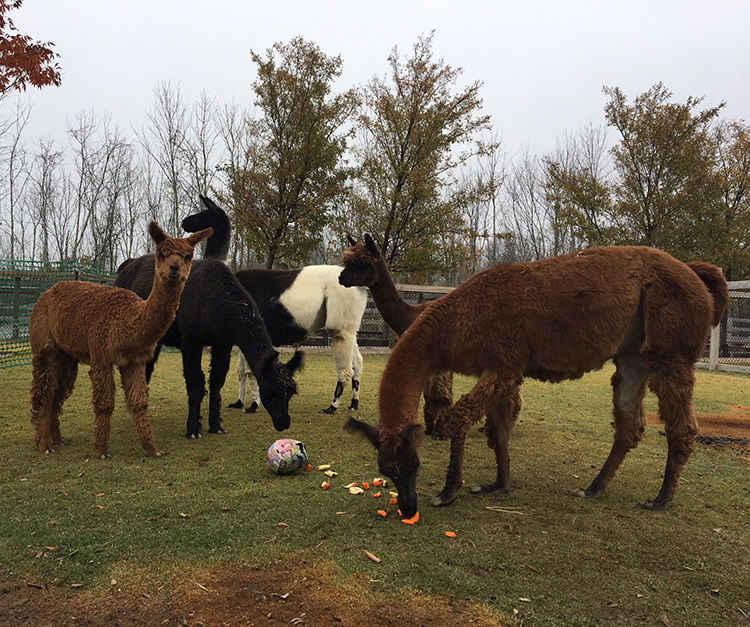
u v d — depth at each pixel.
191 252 4.51
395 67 15.03
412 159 14.70
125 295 4.92
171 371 10.18
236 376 9.94
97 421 4.81
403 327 6.05
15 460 4.71
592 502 4.00
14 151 25.08
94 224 25.02
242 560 2.96
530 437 5.97
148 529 3.33
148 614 2.48
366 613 2.50
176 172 22.66
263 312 7.09
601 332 3.74
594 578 2.87
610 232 17.22
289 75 14.30
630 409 4.19
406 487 3.43
